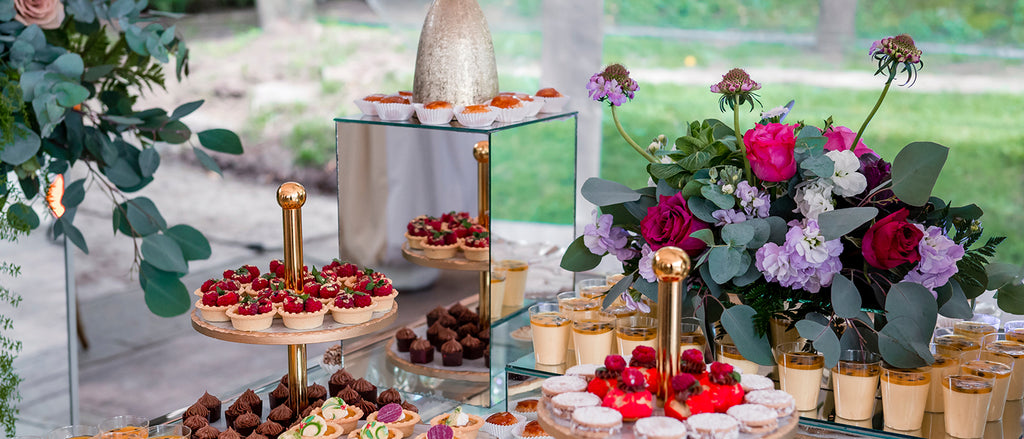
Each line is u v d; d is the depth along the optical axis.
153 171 2.02
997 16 3.68
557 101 1.89
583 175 3.46
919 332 1.27
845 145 1.44
